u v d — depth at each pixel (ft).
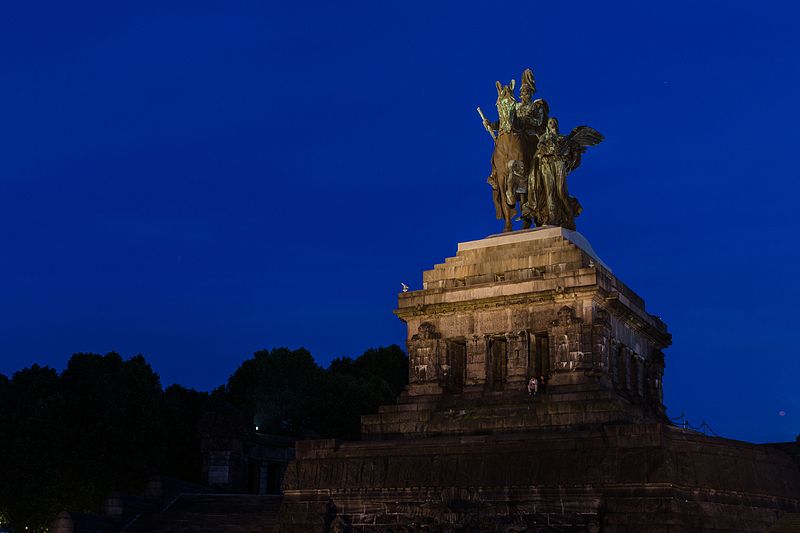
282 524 213.66
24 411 356.38
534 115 261.85
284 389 455.63
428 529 199.72
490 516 194.18
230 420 333.83
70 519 248.52
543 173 251.19
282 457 364.58
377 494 205.87
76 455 338.54
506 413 217.56
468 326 236.43
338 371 499.51
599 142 261.03
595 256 251.19
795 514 203.31
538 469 191.62
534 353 230.89
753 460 202.08
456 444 202.49
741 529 190.60
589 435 191.52
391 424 228.43
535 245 237.86
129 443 346.95
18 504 332.39
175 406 391.45
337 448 216.13
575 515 187.21
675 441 187.93
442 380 236.02
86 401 352.49
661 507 179.63
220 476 327.47
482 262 241.35
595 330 220.64
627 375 234.79
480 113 264.93
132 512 268.21
